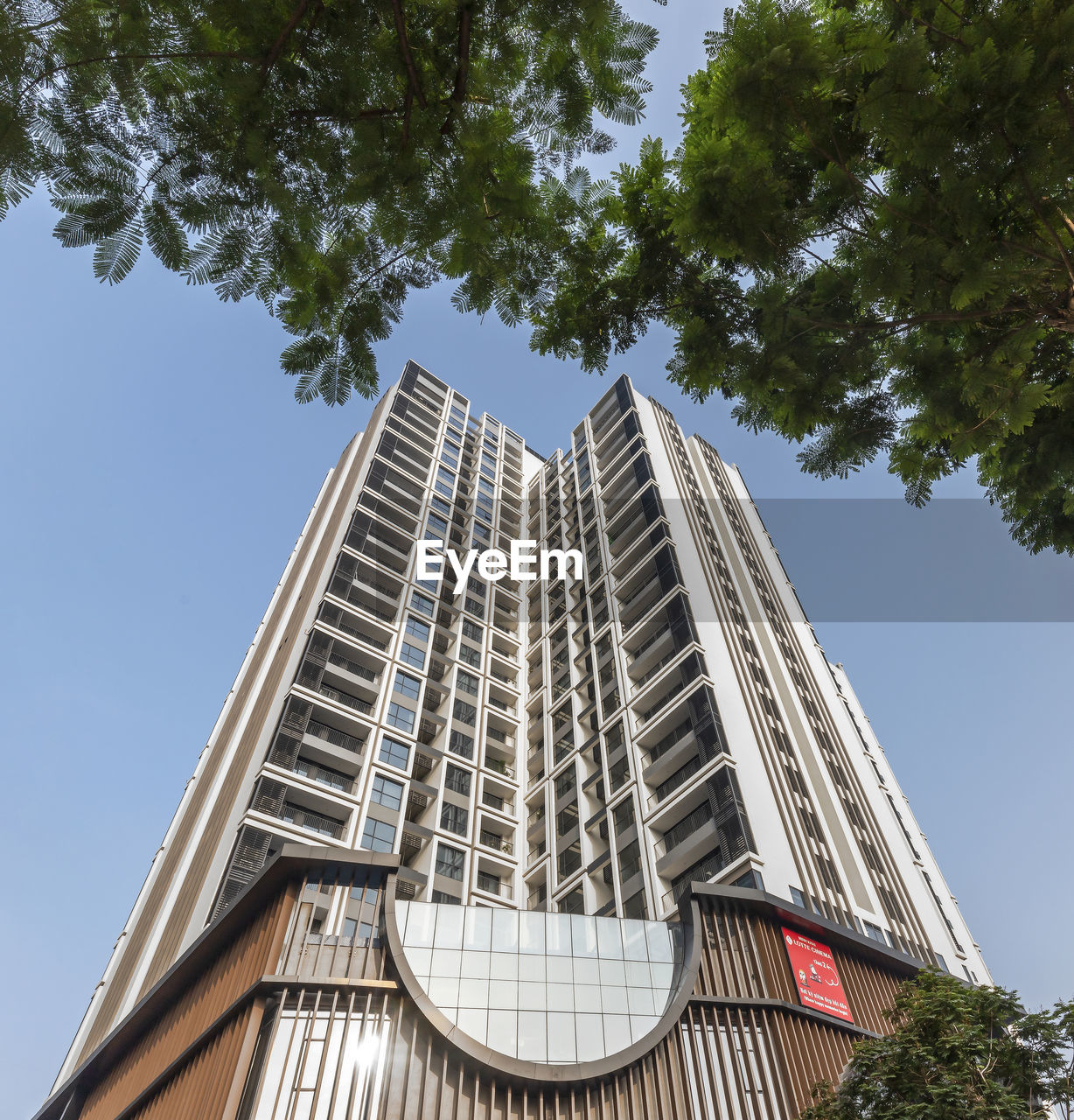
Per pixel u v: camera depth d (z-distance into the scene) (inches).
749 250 344.8
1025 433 413.4
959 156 279.4
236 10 263.0
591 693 2276.1
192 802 2285.9
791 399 389.4
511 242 338.0
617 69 290.8
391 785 1977.1
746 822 1569.9
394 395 3383.4
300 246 302.5
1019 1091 683.4
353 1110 829.2
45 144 257.3
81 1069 1290.6
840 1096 762.2
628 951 1111.0
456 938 1066.7
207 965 1115.3
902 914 1694.1
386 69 288.7
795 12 280.2
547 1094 904.9
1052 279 324.8
